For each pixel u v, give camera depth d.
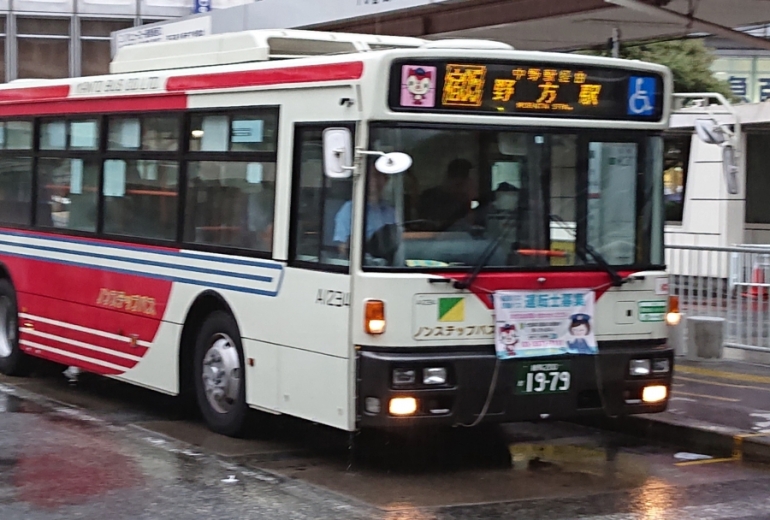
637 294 9.70
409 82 8.90
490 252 9.12
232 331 10.62
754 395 12.26
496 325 9.06
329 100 9.28
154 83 11.72
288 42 11.11
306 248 9.57
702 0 16.84
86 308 12.87
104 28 42.91
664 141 9.95
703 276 15.63
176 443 10.54
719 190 25.12
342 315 9.02
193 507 8.16
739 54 42.78
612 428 11.33
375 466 9.80
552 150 9.41
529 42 22.14
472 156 9.12
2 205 14.77
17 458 9.76
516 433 11.32
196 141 11.12
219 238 10.74
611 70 9.62
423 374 8.79
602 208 9.62
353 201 8.93
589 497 8.74
